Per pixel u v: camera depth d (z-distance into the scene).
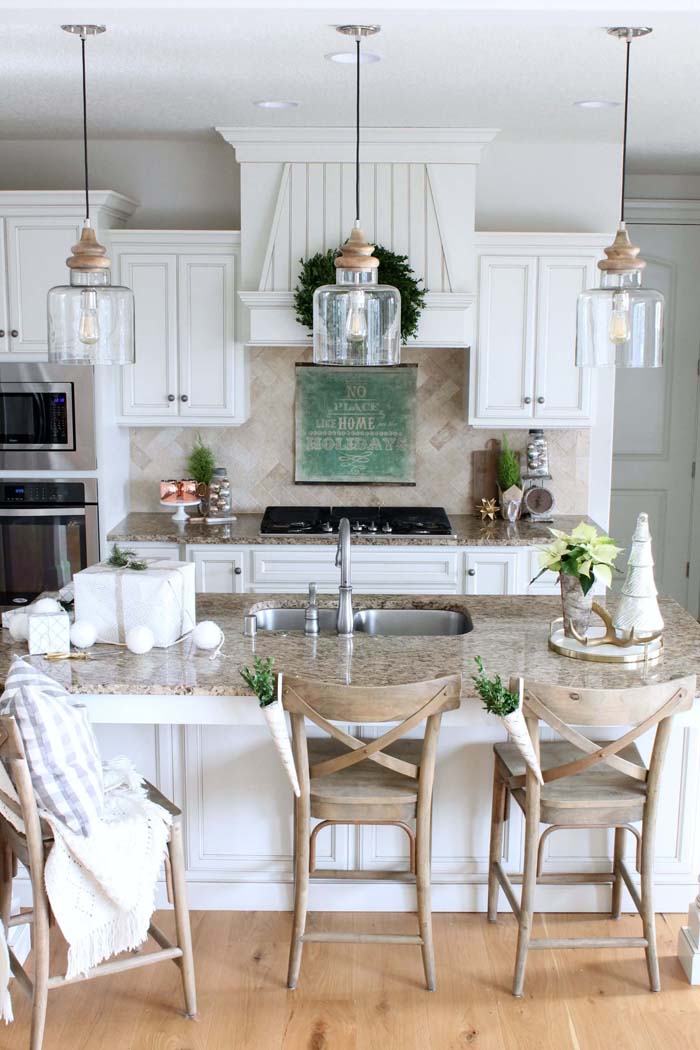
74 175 5.70
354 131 5.18
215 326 5.51
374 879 3.35
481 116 4.94
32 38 3.62
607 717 3.05
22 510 5.34
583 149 5.64
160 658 3.45
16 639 3.62
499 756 3.45
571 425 5.58
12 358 5.30
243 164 5.30
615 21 2.89
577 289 5.45
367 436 5.95
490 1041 3.10
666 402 6.94
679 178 6.61
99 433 5.32
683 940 3.43
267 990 3.32
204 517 5.82
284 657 3.46
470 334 5.50
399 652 3.53
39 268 5.25
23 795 2.82
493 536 5.40
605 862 3.69
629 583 3.53
